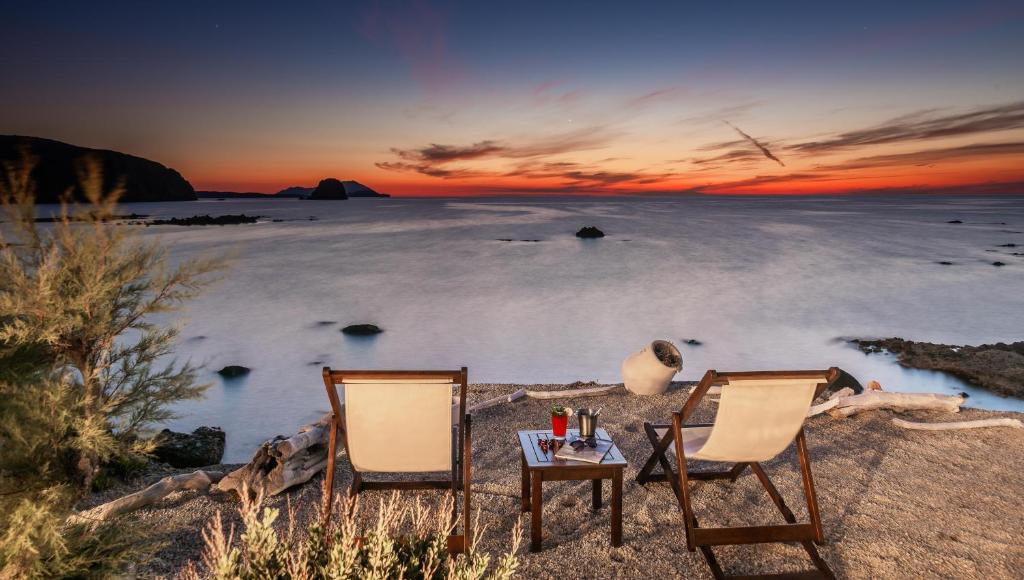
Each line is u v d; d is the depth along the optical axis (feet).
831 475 13.89
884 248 129.49
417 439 9.90
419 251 127.65
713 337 55.47
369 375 9.26
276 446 12.77
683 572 9.93
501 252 124.98
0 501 7.77
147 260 10.96
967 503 12.49
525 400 19.95
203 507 12.14
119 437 10.19
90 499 13.05
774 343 53.57
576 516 11.78
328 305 69.26
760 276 90.94
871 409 18.43
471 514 11.85
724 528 10.11
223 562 6.54
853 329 58.75
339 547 6.80
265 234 172.86
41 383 8.63
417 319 62.28
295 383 40.86
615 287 81.97
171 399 10.69
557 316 63.82
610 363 47.50
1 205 8.69
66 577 7.80
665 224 219.61
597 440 11.18
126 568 8.68
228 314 63.93
